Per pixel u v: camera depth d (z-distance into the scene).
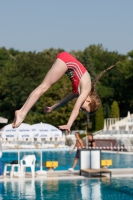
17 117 8.61
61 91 81.12
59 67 8.73
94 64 122.50
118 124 66.69
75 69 8.79
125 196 18.92
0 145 27.08
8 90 99.31
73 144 62.06
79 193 19.80
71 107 79.56
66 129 8.31
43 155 48.31
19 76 98.94
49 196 19.03
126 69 104.62
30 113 86.94
